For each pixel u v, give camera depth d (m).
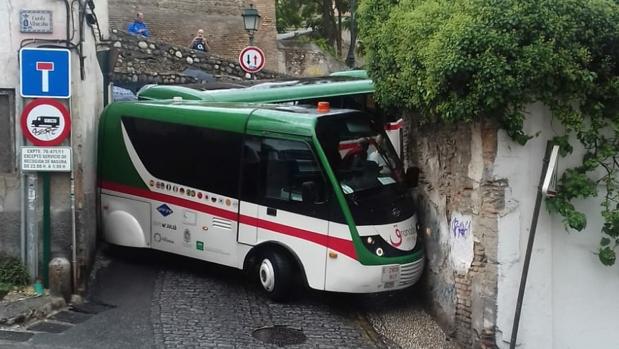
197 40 24.84
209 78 21.84
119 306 9.09
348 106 12.91
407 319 9.26
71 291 9.13
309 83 13.08
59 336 7.95
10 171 9.13
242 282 10.33
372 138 9.64
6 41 8.95
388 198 9.31
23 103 8.98
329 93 12.67
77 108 9.30
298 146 9.21
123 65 20.53
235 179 9.73
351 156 9.25
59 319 8.49
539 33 7.16
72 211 9.20
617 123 7.77
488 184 7.75
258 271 9.74
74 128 9.30
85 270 9.81
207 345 7.90
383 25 9.12
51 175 9.13
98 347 7.68
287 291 9.41
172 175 10.41
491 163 7.68
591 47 7.38
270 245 9.43
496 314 7.78
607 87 7.60
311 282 9.06
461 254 8.40
